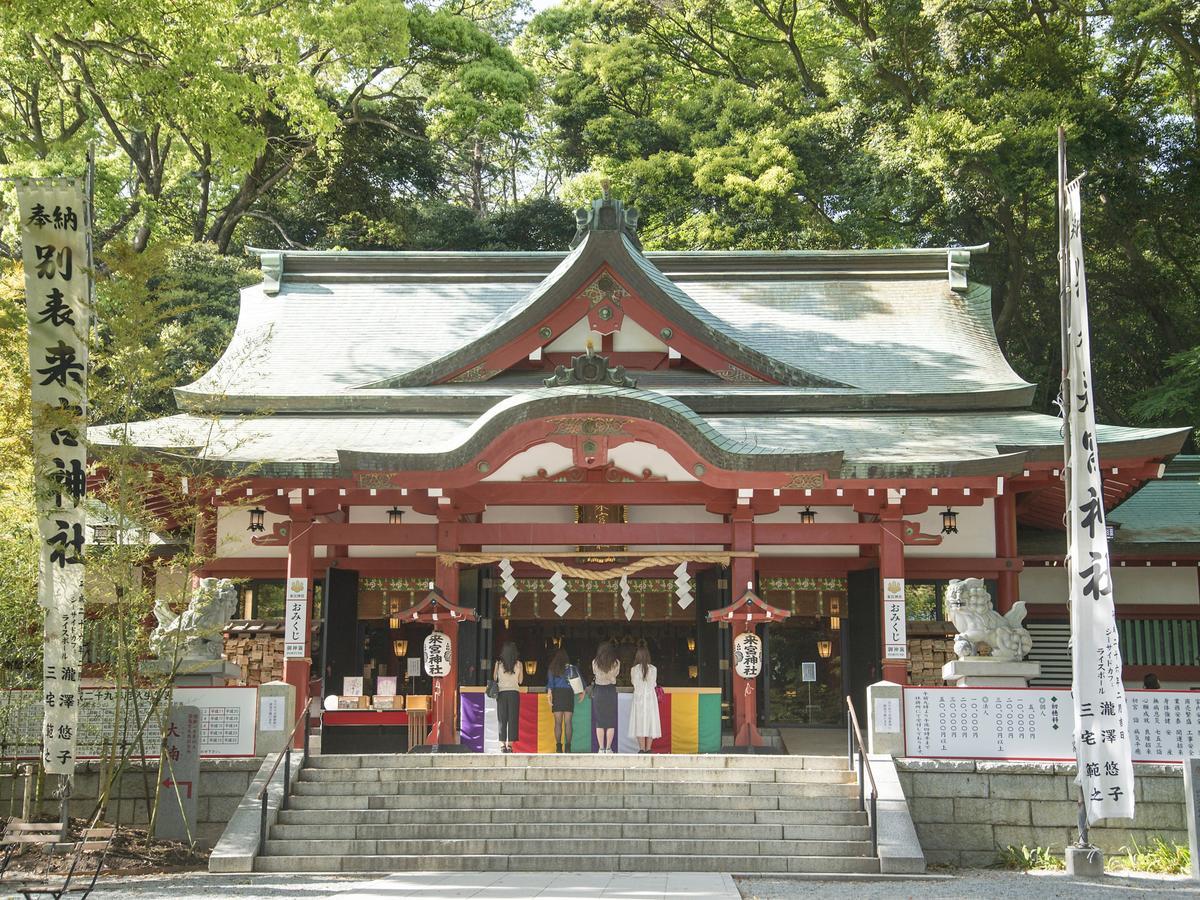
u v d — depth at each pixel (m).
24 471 15.13
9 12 21.11
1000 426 21.02
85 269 14.16
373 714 17.98
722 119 39.66
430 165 45.97
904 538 18.09
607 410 17.28
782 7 43.69
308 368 23.62
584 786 14.32
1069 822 14.20
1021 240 37.44
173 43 22.89
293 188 44.91
